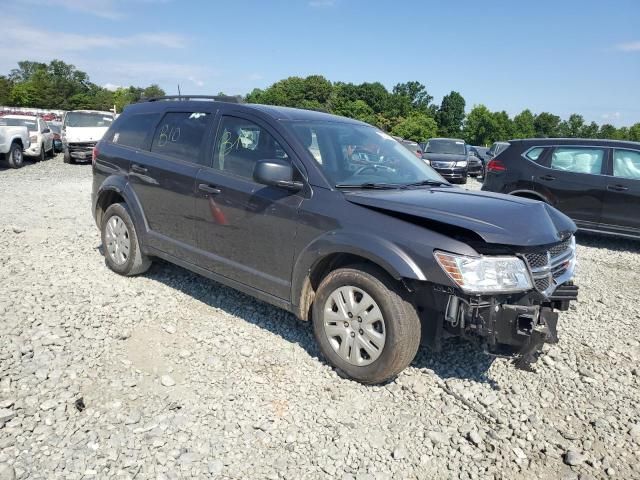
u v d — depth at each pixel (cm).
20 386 338
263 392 355
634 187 838
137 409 327
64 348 392
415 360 412
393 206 356
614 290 644
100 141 592
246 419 325
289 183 390
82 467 274
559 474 299
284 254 400
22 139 1716
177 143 501
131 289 521
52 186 1270
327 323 382
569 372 413
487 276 323
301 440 310
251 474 280
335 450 304
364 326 361
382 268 353
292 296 399
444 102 10650
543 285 354
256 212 415
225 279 448
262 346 419
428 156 1917
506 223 340
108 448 289
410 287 340
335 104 9525
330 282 376
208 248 460
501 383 390
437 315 353
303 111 473
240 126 452
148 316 461
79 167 1827
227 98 481
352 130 471
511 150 950
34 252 634
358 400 353
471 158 2386
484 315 329
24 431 298
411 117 8981
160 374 370
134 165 528
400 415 341
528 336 325
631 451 321
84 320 441
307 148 408
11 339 397
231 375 374
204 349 408
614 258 823
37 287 509
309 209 384
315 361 399
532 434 332
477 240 333
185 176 471
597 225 873
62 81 11881
